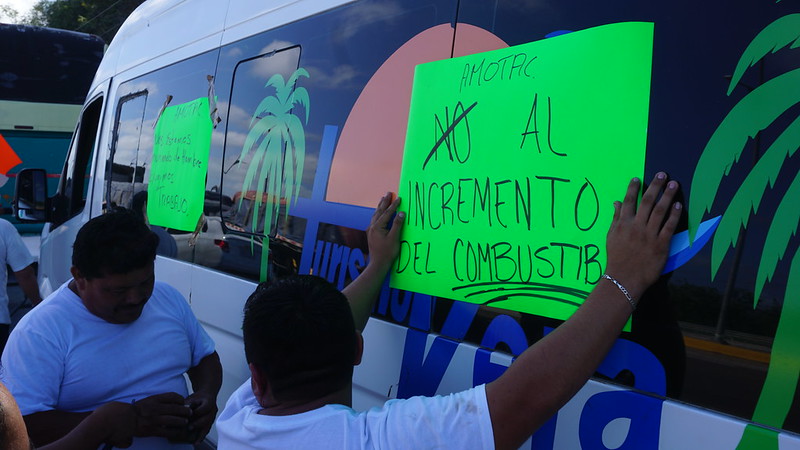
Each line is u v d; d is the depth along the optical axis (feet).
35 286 14.14
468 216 5.41
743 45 4.01
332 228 7.14
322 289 4.34
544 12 5.14
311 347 4.15
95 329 6.42
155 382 6.73
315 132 7.66
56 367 6.18
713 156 4.06
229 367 9.34
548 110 4.90
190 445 7.14
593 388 4.55
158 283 7.24
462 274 5.43
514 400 3.86
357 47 7.18
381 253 6.01
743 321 3.86
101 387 6.40
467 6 5.83
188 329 7.29
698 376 4.05
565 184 4.72
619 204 4.36
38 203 16.33
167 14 12.35
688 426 4.04
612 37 4.62
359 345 4.72
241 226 9.08
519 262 4.99
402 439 3.92
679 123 4.25
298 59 8.19
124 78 13.73
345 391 4.46
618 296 4.13
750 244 3.86
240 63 9.53
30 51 29.81
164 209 11.30
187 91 10.98
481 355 5.26
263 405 4.49
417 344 5.88
